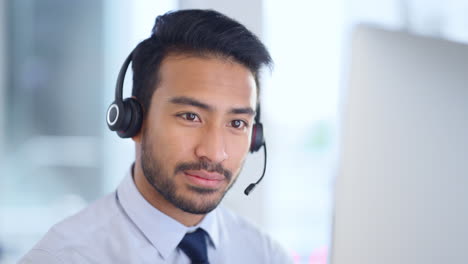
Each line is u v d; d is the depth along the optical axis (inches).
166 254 39.0
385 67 27.8
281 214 87.4
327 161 86.4
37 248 36.7
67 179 85.4
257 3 71.0
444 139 28.7
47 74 84.4
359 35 27.8
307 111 84.2
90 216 40.5
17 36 83.3
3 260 80.8
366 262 27.5
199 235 41.1
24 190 84.4
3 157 83.7
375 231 27.6
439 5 83.7
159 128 34.4
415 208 28.2
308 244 88.7
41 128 84.7
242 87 34.7
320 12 83.0
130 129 36.4
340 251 27.4
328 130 85.3
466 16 83.6
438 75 28.6
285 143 84.4
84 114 85.3
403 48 28.0
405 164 28.0
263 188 71.9
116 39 83.4
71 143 85.4
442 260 28.8
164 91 34.3
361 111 27.5
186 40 34.0
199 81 33.4
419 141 28.3
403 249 28.0
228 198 70.6
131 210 39.8
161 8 78.4
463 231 29.0
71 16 83.8
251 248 47.7
